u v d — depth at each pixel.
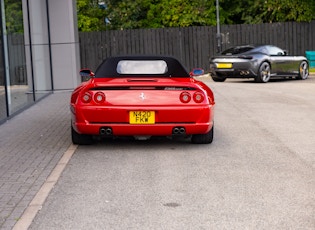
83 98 7.67
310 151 7.77
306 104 13.28
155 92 7.65
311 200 5.39
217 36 25.34
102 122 7.65
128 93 7.63
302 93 15.96
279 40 25.98
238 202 5.34
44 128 10.02
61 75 17.59
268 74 19.91
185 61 25.78
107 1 30.25
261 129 9.71
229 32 25.84
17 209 5.15
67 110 12.70
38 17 16.45
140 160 7.26
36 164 7.02
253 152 7.72
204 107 7.71
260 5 29.16
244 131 9.52
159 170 6.69
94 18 29.97
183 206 5.23
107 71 8.42
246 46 20.28
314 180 6.15
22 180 6.21
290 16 27.22
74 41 17.72
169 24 28.53
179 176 6.38
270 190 5.76
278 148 8.00
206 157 7.42
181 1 28.30
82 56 25.66
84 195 5.63
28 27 14.94
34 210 5.12
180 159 7.30
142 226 4.69
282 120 10.77
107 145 8.31
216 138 8.87
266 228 4.61
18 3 13.97
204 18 28.38
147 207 5.21
